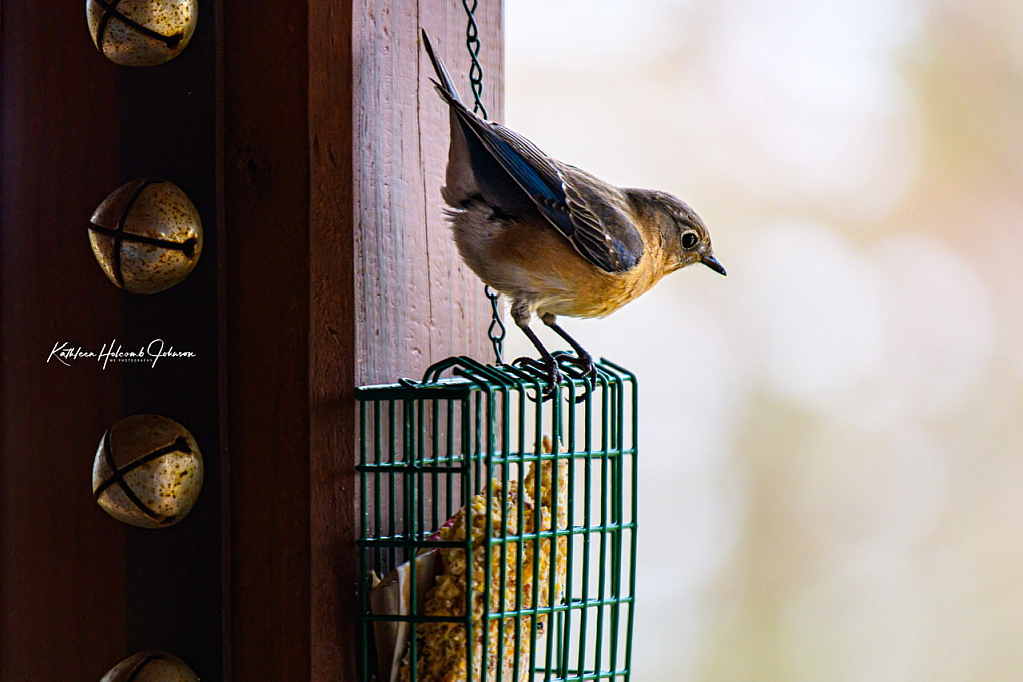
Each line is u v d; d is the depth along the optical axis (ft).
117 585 17.43
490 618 16.98
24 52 17.83
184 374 17.10
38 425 17.78
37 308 17.79
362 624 17.07
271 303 16.70
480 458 17.88
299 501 16.60
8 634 17.90
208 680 17.12
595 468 34.17
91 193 17.56
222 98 16.92
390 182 18.30
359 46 17.46
